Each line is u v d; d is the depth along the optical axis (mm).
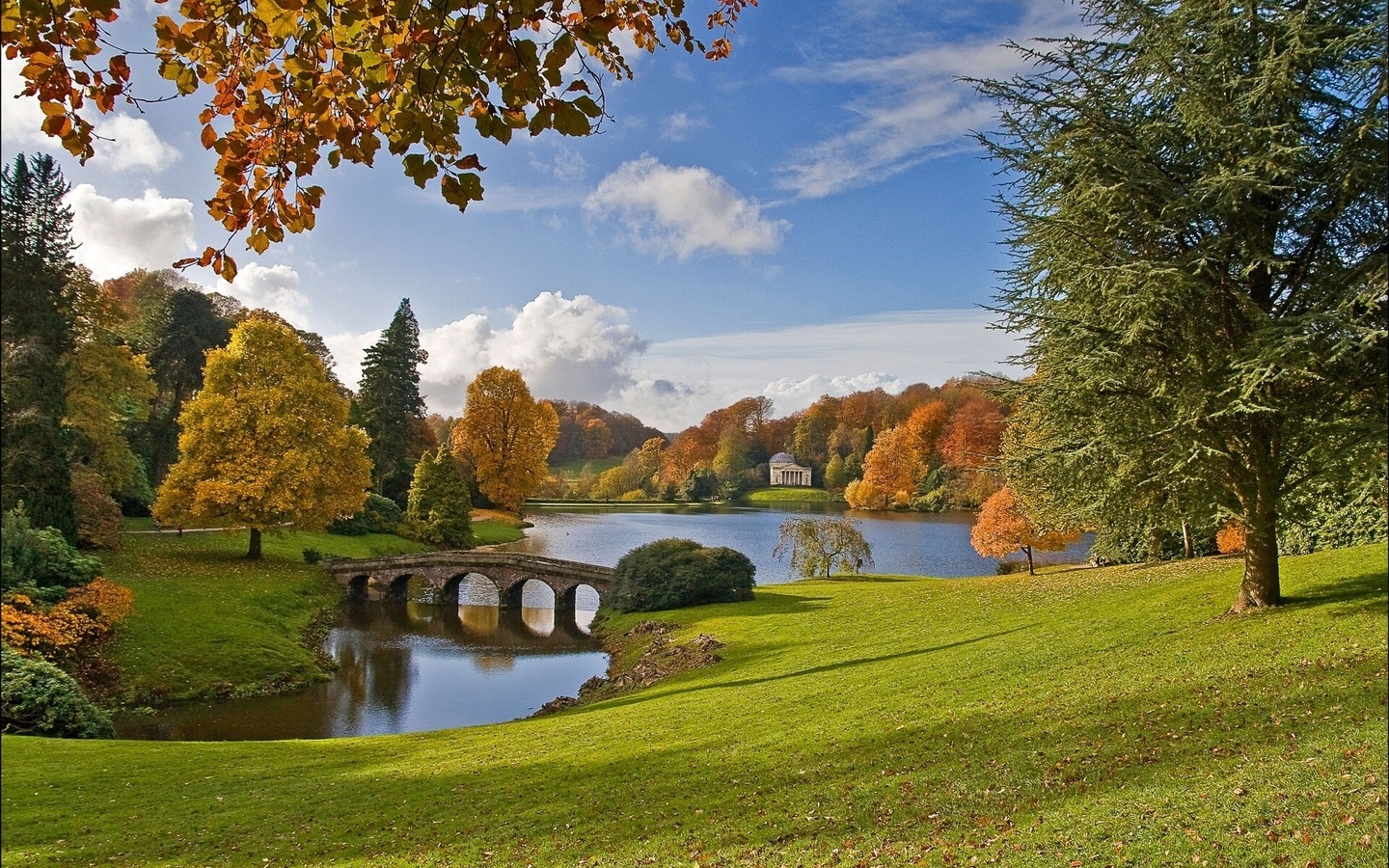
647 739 15516
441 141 3658
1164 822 8602
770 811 10875
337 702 24312
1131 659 15617
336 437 38969
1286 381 14297
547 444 76625
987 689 15539
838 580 41438
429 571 40406
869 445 113125
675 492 114125
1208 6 14914
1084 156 15430
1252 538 17078
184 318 52406
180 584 30953
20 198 16891
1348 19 14086
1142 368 15961
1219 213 14695
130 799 13031
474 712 23562
